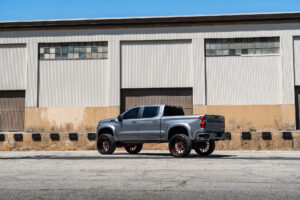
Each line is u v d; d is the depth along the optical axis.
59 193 6.44
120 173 8.88
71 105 25.75
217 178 7.96
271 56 24.69
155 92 25.58
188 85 25.16
